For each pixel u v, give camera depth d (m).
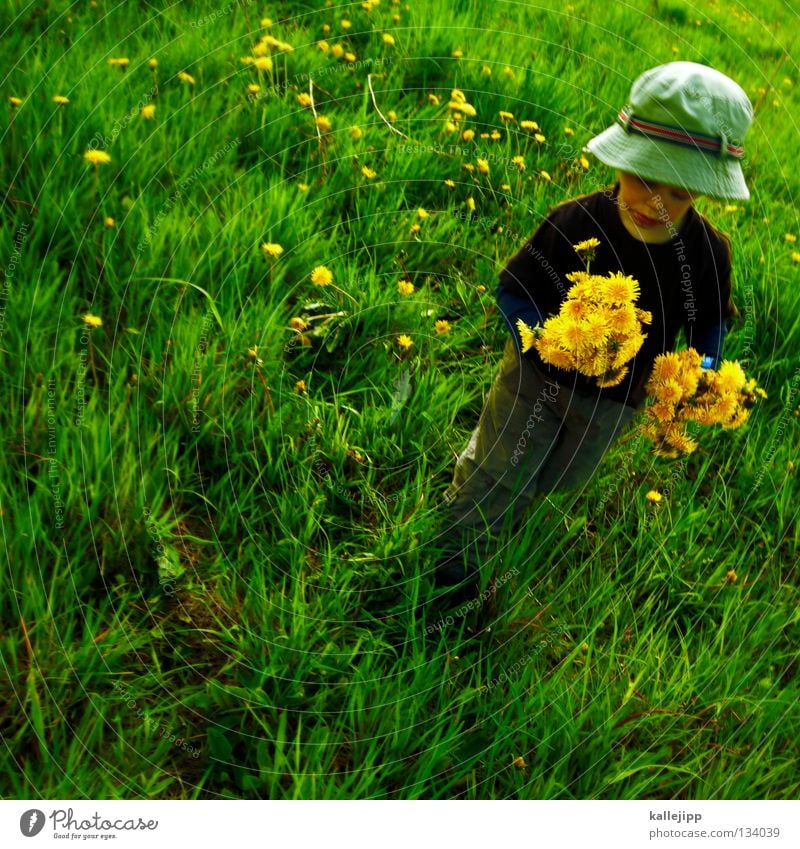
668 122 1.29
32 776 1.35
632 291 1.37
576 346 1.40
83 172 2.07
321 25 3.02
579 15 3.95
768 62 4.65
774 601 1.91
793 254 2.76
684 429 1.64
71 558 1.55
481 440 1.71
